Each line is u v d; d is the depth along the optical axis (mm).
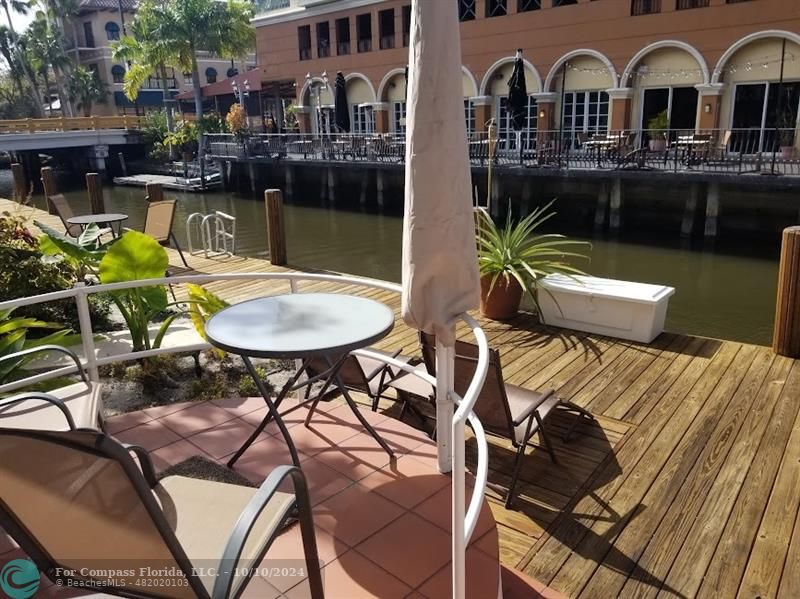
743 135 15555
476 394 1656
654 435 3576
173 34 25578
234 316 2611
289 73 25766
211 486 1852
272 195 8383
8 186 28094
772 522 2777
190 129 26984
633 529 2764
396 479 2578
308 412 3152
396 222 17344
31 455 1242
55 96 47375
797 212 12734
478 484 1679
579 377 4414
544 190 16500
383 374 3588
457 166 1969
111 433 2963
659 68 16516
